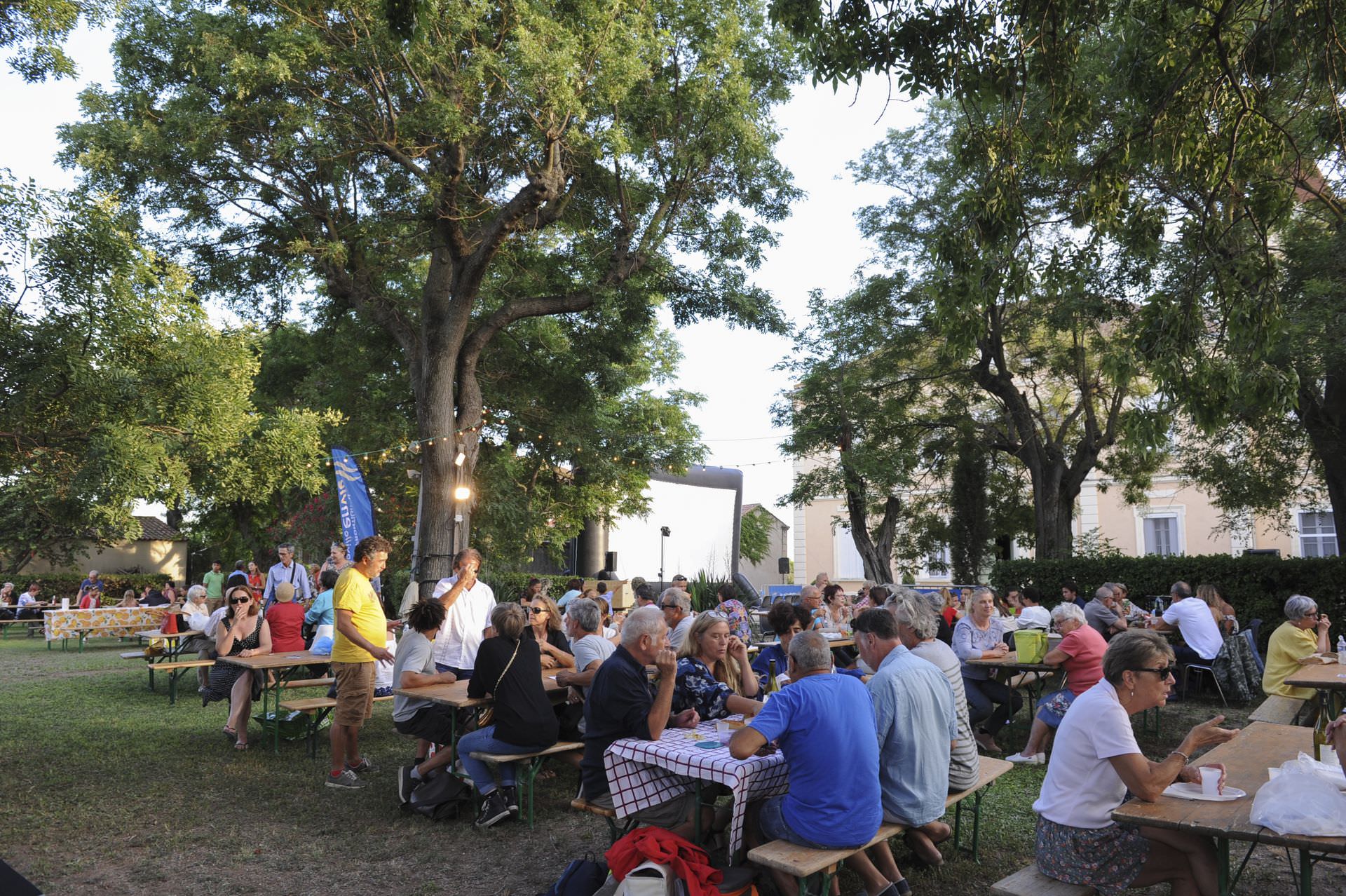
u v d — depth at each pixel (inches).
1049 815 146.6
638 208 662.5
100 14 276.4
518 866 199.2
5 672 556.4
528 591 337.7
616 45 543.5
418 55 512.1
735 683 225.0
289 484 446.3
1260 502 688.4
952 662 193.3
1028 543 947.3
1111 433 766.5
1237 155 257.1
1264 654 557.0
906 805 165.2
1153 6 260.4
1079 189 286.0
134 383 273.0
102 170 561.3
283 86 541.6
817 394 855.1
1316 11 231.8
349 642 267.4
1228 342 238.2
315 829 225.1
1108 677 145.3
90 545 1425.9
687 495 1136.2
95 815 235.6
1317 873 190.9
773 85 662.5
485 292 747.4
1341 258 444.1
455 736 237.8
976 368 783.7
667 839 152.1
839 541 1369.3
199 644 433.7
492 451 895.1
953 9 237.9
